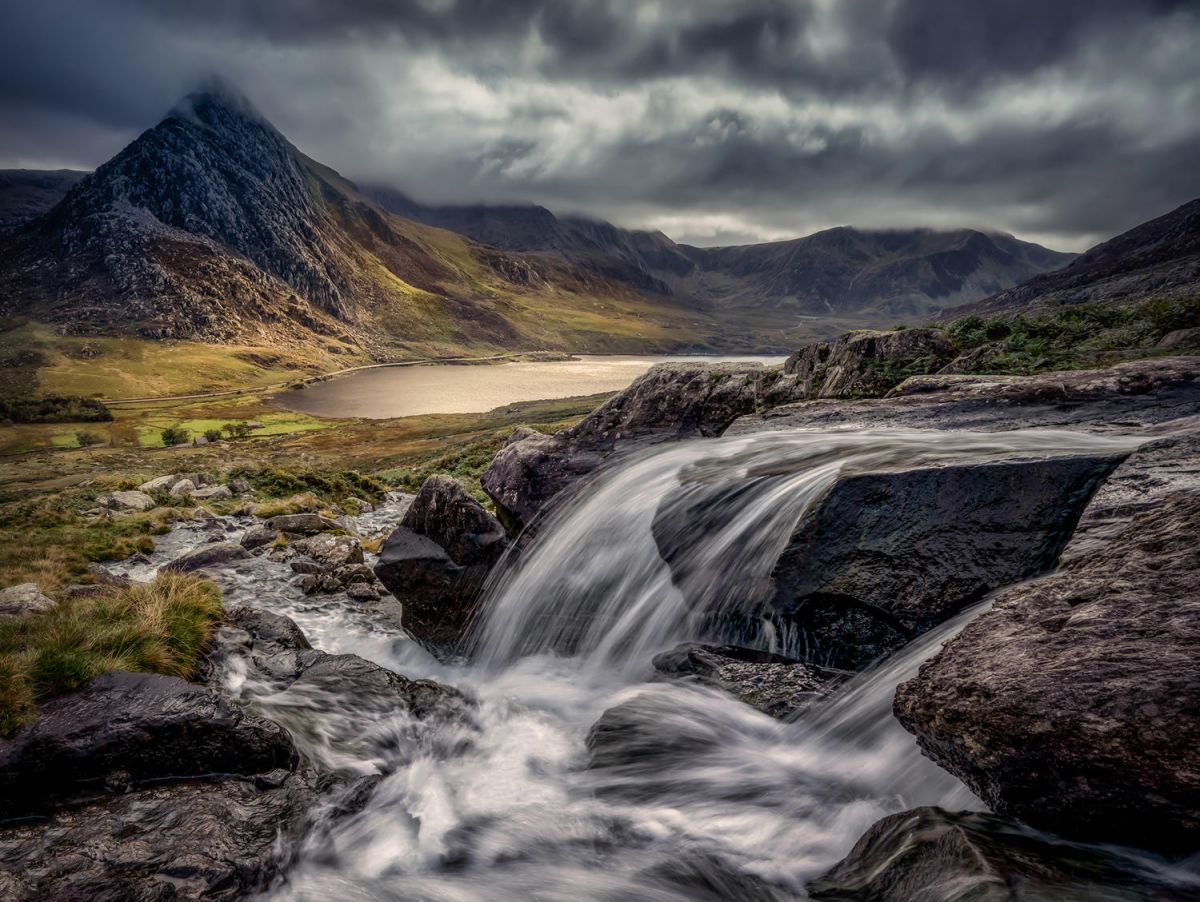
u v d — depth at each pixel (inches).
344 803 224.5
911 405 438.0
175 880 175.0
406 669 406.3
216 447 4746.6
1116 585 164.2
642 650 340.2
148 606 318.7
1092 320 635.5
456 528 469.7
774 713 247.9
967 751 158.2
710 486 356.2
